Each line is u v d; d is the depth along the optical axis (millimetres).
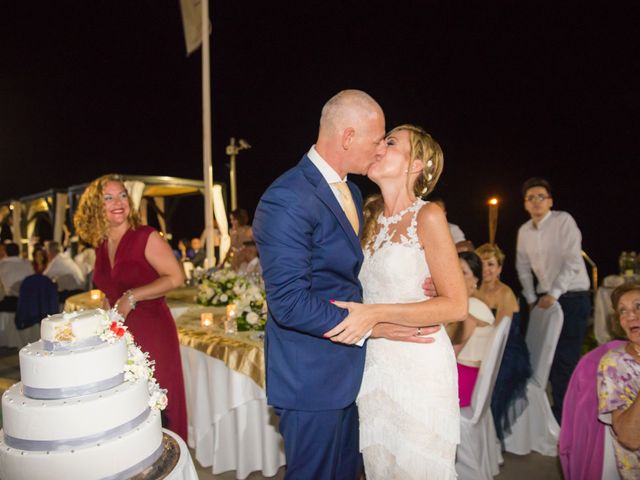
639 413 2035
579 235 4055
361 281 2117
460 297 1884
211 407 3359
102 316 1625
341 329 1781
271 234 1771
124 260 2844
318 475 1950
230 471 3340
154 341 2850
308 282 1782
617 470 2217
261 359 2998
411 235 1945
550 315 3557
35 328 6984
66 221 13227
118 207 2877
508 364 3434
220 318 3842
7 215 17719
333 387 1923
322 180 1852
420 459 1950
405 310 1845
